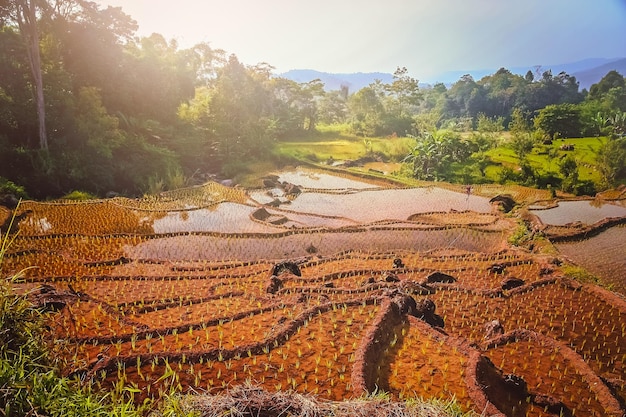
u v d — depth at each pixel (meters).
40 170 24.98
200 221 22.30
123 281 13.80
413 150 38.81
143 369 7.45
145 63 34.06
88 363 7.46
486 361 8.66
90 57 30.25
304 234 20.50
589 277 15.17
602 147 38.03
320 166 38.81
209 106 39.09
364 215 25.31
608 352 10.69
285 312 10.73
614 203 28.55
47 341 4.18
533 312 12.47
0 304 3.62
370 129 60.34
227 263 16.23
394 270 15.20
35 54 24.50
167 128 34.47
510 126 55.91
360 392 7.27
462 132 65.06
